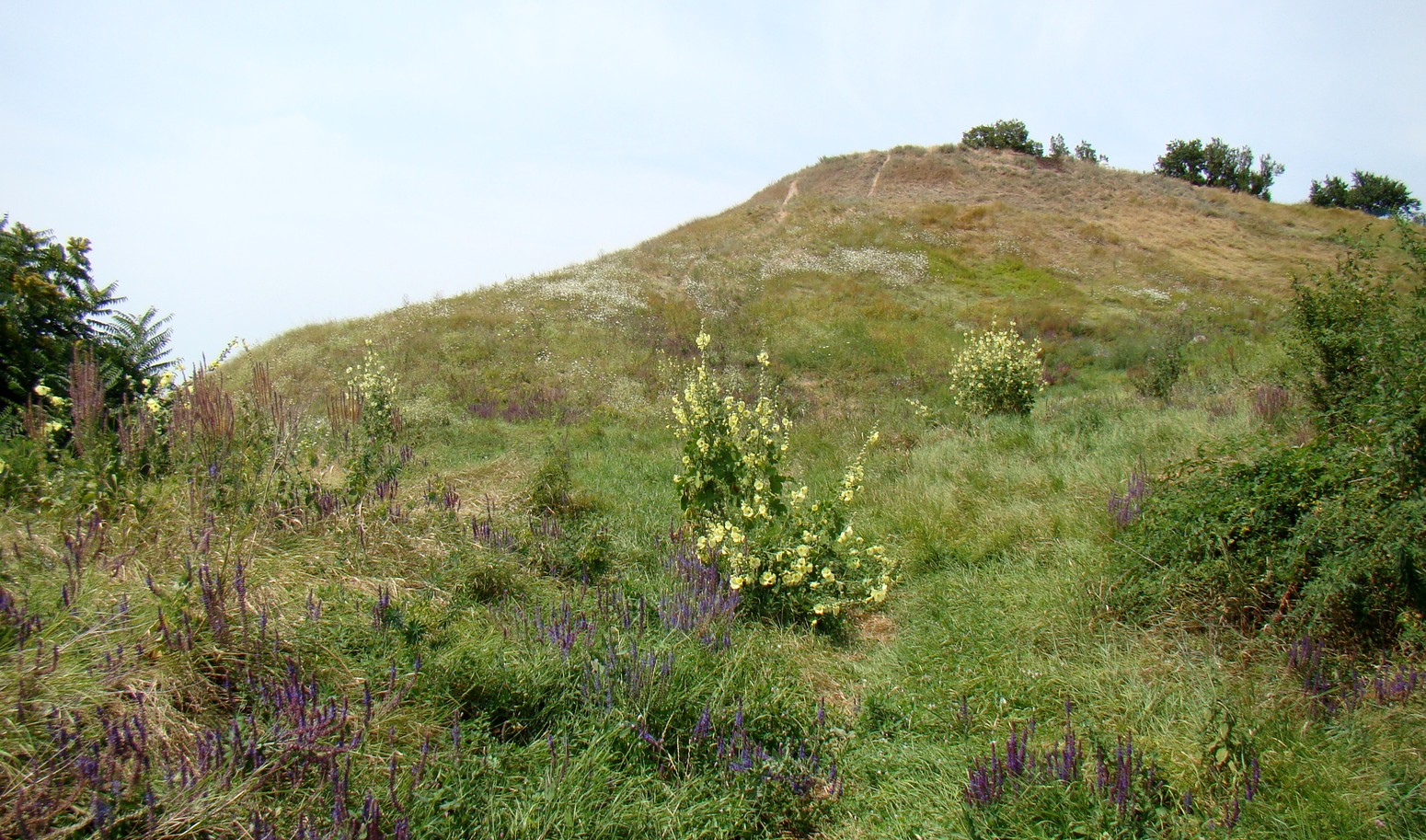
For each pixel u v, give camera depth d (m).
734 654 3.95
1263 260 28.88
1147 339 18.45
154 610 3.14
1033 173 41.03
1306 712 3.24
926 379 16.34
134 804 2.24
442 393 14.05
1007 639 4.30
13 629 2.85
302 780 2.43
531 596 4.55
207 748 2.45
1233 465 4.49
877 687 4.01
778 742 3.40
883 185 41.31
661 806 2.81
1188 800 2.77
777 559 5.04
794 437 11.05
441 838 2.41
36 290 5.75
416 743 2.81
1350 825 2.59
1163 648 3.96
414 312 20.45
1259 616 3.99
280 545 4.36
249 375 14.58
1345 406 5.24
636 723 3.15
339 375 15.02
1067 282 25.25
